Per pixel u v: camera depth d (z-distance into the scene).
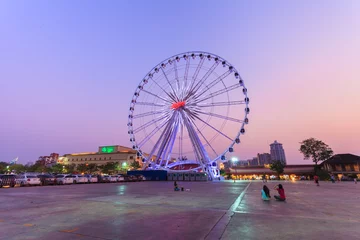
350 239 6.38
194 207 12.54
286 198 16.69
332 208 11.92
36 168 118.94
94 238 6.77
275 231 7.25
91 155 145.75
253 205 13.08
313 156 70.62
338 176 65.44
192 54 59.88
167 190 25.92
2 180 32.81
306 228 7.61
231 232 7.17
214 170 60.91
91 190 26.23
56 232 7.41
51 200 16.22
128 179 55.50
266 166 90.06
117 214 10.52
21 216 10.13
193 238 6.63
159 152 61.44
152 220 9.14
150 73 63.72
